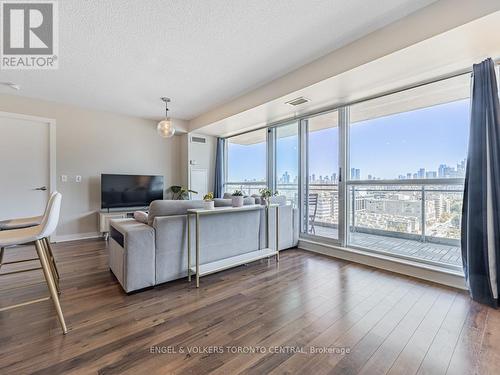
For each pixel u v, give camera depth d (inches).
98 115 177.3
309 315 70.9
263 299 81.0
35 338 59.4
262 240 128.0
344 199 133.3
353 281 96.6
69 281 95.3
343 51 96.5
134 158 194.7
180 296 83.2
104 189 171.5
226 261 105.4
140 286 85.2
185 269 96.8
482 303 78.3
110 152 182.7
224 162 232.2
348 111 134.1
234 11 76.0
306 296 83.2
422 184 108.2
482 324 66.5
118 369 49.8
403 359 53.0
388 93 116.0
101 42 92.0
